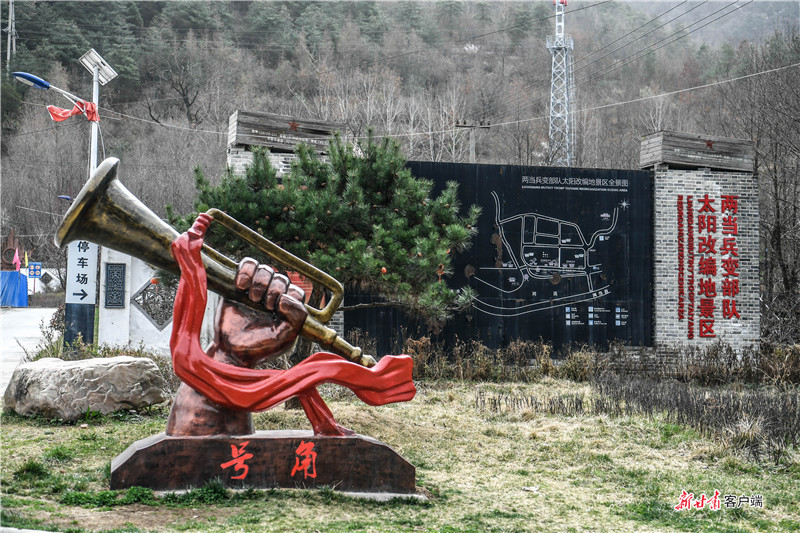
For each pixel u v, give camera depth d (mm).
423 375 12312
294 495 5473
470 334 13297
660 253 13953
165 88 40219
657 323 13883
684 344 13891
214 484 5391
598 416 9336
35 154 38188
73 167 38031
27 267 35875
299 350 8734
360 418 8422
